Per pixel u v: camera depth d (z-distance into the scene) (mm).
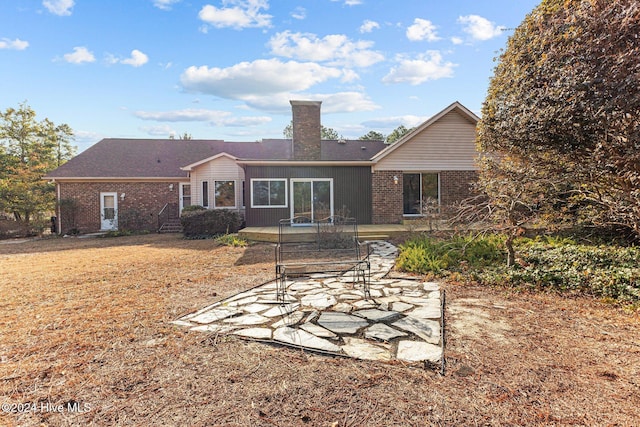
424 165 14984
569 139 5434
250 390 2674
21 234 17734
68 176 18031
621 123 4480
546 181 6000
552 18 5445
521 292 5371
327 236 10961
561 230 8305
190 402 2531
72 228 18031
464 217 8625
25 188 18562
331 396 2570
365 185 15047
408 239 10672
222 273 7332
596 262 5973
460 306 4719
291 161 14398
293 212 14797
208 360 3199
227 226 15086
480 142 8109
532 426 2184
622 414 2281
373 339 3621
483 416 2299
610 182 5449
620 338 3549
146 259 9391
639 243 7090
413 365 3023
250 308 4793
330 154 19422
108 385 2787
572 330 3795
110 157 20016
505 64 6949
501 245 7773
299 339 3650
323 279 6633
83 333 3938
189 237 14891
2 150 22391
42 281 6871
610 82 4332
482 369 2932
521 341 3508
